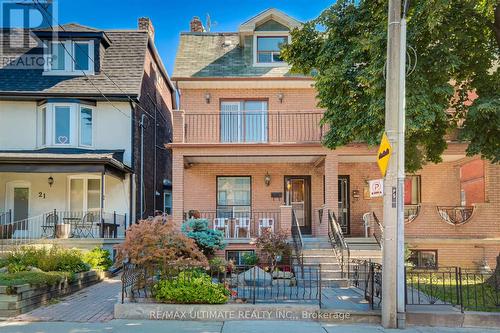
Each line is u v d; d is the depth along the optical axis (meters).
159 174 23.08
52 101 17.52
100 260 13.67
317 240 13.74
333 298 9.30
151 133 21.31
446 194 16.59
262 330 7.22
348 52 10.47
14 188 18.09
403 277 7.75
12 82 18.08
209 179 16.86
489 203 14.15
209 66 17.00
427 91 9.27
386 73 8.36
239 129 16.38
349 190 16.91
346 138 10.85
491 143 10.25
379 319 7.86
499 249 13.98
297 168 16.89
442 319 7.74
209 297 8.14
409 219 14.21
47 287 9.37
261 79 16.14
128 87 18.36
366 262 9.68
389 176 7.87
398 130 7.93
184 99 16.64
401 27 8.02
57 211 17.81
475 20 10.13
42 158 15.62
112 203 17.94
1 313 8.07
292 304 8.22
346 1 10.87
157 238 8.47
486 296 9.45
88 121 18.11
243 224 15.18
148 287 8.61
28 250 11.58
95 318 7.96
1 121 17.84
